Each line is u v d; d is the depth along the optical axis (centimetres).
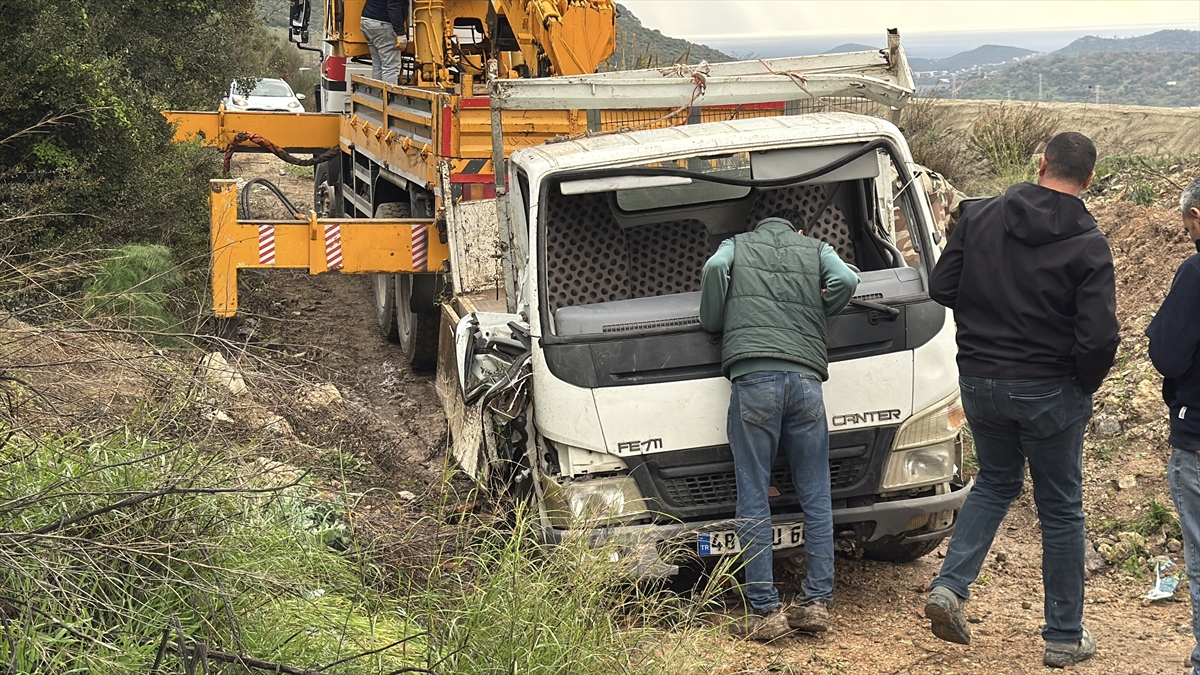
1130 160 1166
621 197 528
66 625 314
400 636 397
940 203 656
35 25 920
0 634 312
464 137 743
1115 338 398
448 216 719
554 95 556
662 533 471
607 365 481
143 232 912
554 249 539
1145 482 593
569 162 507
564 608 384
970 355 432
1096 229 411
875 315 491
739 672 426
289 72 3075
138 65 1459
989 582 538
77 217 851
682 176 504
